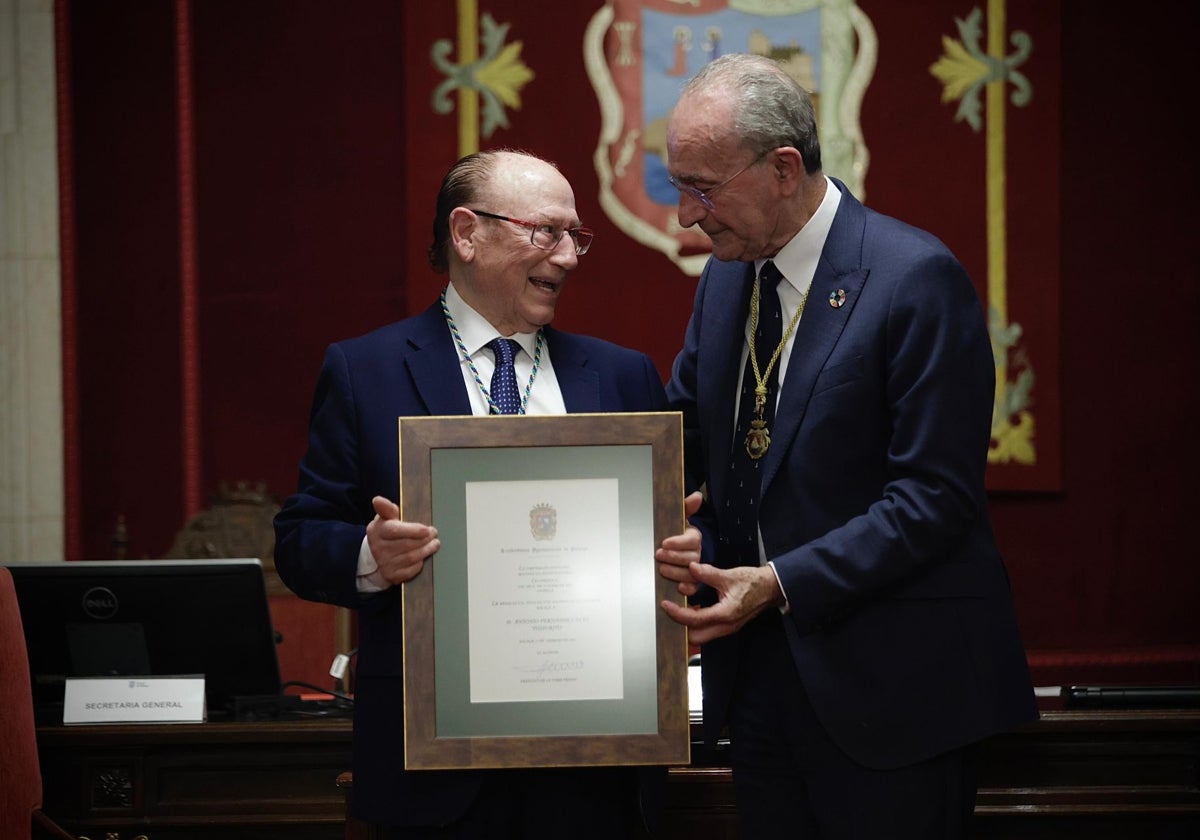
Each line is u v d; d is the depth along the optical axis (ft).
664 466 10.64
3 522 26.78
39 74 26.76
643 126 27.17
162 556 27.02
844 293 11.43
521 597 10.62
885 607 11.17
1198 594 27.99
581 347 12.34
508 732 10.52
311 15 27.14
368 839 12.94
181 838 15.17
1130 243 27.94
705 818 13.79
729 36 27.25
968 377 11.15
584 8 27.12
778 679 11.57
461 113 26.99
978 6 27.43
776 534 11.43
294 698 16.26
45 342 26.84
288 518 11.53
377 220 27.25
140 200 27.04
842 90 27.27
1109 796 14.10
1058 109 27.53
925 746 10.97
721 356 12.35
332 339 27.22
